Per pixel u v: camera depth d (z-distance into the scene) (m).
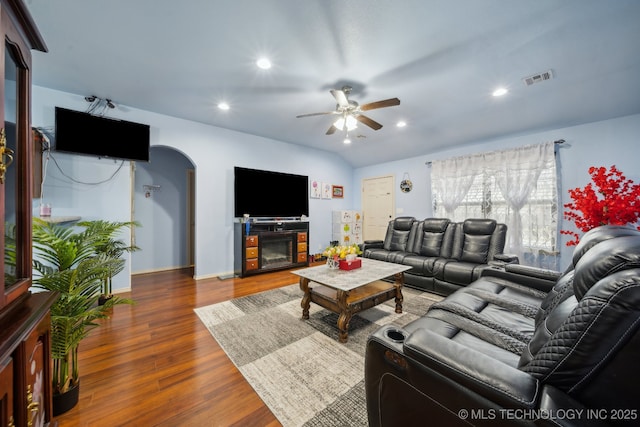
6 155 0.93
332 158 5.79
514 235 3.73
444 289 3.07
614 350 0.62
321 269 2.68
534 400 0.64
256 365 1.74
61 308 1.27
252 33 1.90
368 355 1.03
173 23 1.80
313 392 1.49
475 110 3.29
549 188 3.48
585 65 2.30
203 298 3.04
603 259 0.77
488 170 4.05
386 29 1.85
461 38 1.95
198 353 1.88
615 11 1.67
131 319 2.46
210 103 3.14
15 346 0.71
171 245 4.71
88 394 1.46
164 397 1.45
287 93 2.86
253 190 4.36
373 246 4.30
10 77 0.98
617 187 2.41
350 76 2.48
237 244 4.15
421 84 2.64
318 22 1.79
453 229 3.56
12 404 0.75
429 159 4.93
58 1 1.59
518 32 1.88
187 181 4.91
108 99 3.01
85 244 1.53
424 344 0.87
